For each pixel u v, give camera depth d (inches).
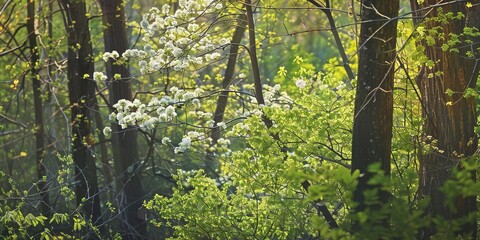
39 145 812.6
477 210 506.0
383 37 456.4
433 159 505.4
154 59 597.0
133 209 740.0
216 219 553.6
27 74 812.0
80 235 645.9
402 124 549.3
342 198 467.8
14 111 986.7
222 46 589.9
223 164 556.1
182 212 558.6
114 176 786.8
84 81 748.6
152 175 796.6
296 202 542.6
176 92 576.7
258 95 592.4
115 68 745.0
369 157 455.8
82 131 748.6
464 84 502.9
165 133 879.1
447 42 479.8
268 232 555.5
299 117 525.3
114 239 651.5
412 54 476.1
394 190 507.2
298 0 686.5
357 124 460.1
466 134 503.8
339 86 559.2
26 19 784.3
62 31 968.3
